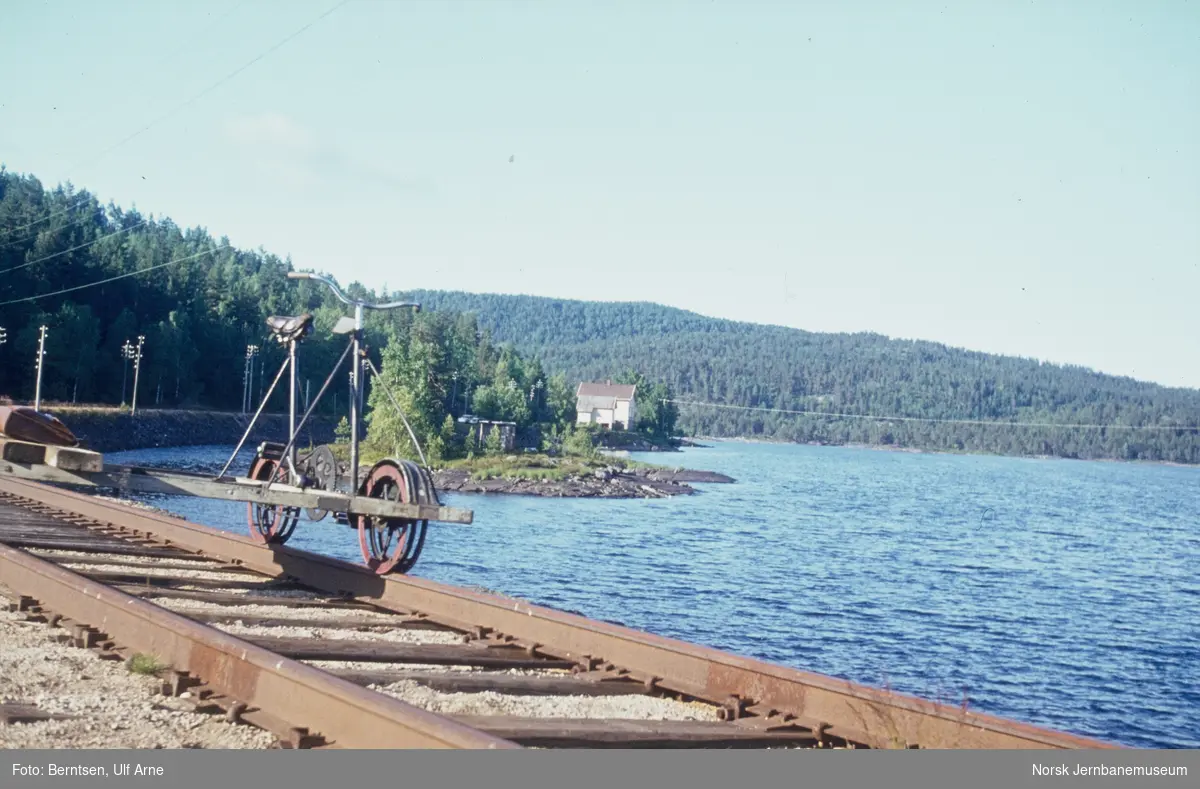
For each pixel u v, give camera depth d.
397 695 6.48
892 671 23.67
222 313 151.25
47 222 149.62
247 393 130.38
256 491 11.23
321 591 11.42
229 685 6.07
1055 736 5.88
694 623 27.58
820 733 6.43
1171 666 26.59
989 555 51.38
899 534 59.41
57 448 10.34
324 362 139.62
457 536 44.19
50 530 15.35
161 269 154.38
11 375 108.00
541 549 41.50
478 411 129.38
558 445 118.94
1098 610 35.81
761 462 165.12
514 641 8.75
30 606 8.56
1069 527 73.38
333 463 11.56
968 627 30.36
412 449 89.19
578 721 6.10
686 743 5.98
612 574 35.50
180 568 12.43
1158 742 19.31
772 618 29.28
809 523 62.97
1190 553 59.56
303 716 5.46
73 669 6.60
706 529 55.66
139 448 96.50
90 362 112.62
